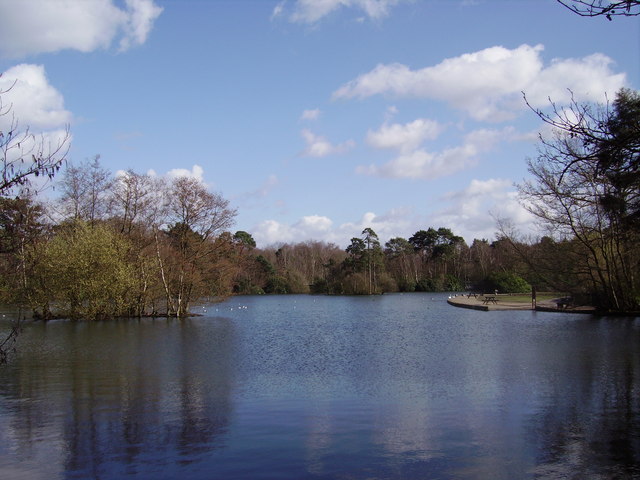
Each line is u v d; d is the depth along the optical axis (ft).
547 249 131.23
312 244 402.31
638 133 21.89
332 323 123.13
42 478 25.35
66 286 125.90
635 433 31.12
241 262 185.78
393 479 24.72
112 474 25.75
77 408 39.06
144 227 142.72
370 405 39.32
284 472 25.77
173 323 124.67
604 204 45.70
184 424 34.45
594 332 86.07
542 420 34.14
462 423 33.86
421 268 349.82
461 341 79.92
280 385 47.73
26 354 70.64
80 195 139.95
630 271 118.32
